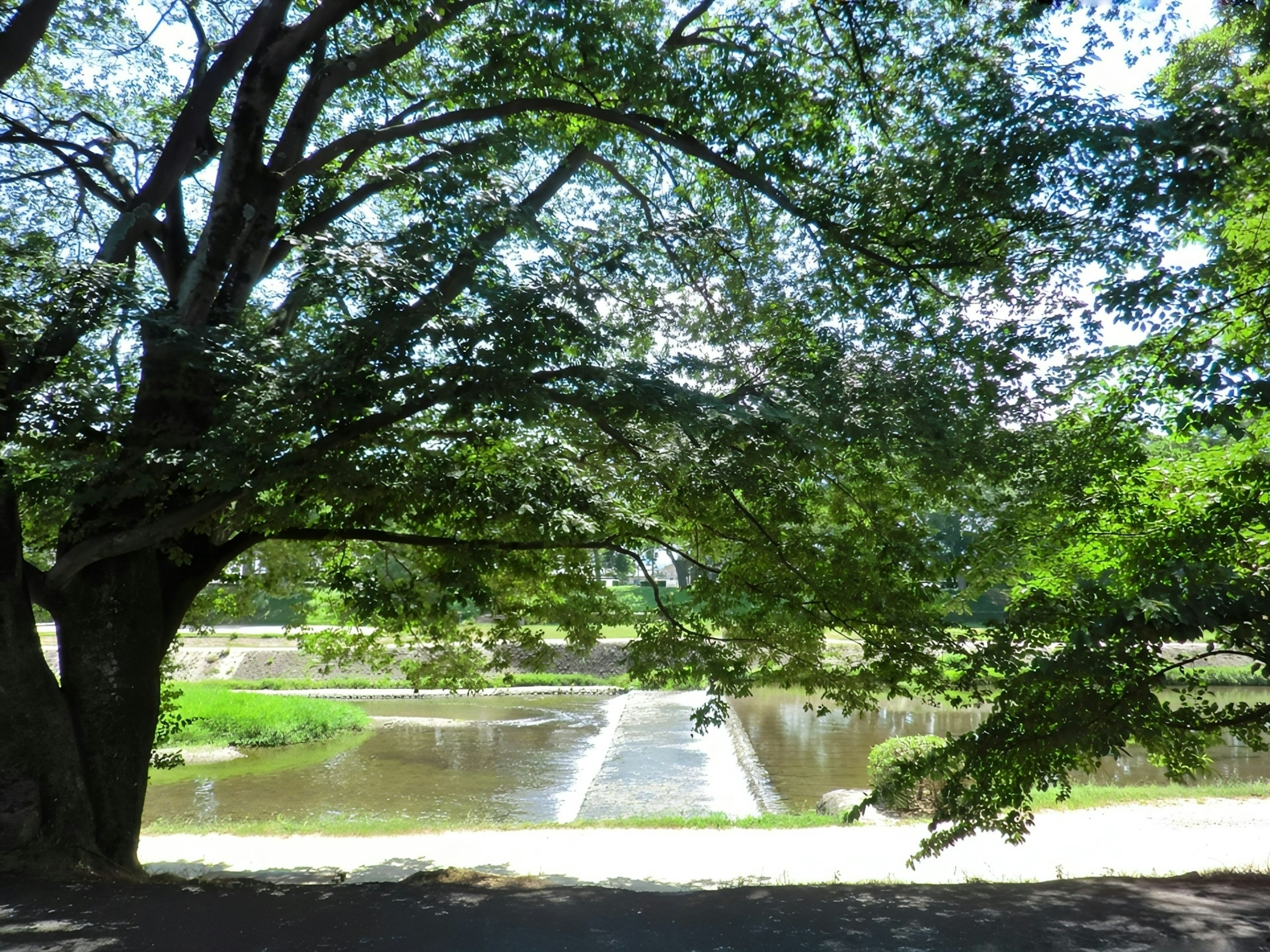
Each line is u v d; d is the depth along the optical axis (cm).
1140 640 664
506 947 542
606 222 907
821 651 998
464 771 2127
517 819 1617
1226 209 823
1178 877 789
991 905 655
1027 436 891
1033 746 720
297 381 721
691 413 788
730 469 866
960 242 897
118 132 1198
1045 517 923
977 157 816
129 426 793
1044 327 879
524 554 998
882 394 845
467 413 738
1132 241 816
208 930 571
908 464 941
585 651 1088
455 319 737
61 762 769
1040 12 879
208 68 1145
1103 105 765
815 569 949
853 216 971
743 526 1010
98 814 788
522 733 2703
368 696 3575
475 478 834
